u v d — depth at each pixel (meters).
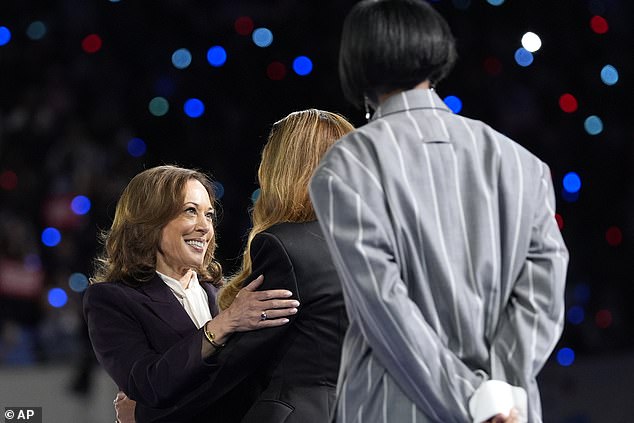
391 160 6.26
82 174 25.80
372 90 6.66
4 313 23.55
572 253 26.97
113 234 9.46
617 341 24.89
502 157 6.45
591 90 29.16
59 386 18.30
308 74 27.73
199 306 9.41
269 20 28.52
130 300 9.06
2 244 24.20
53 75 28.31
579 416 19.36
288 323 8.03
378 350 6.18
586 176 28.14
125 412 9.46
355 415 6.35
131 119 27.97
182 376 8.30
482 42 28.72
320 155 8.43
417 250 6.18
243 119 27.77
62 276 24.42
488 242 6.24
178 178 9.39
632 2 30.58
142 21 29.36
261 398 8.12
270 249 8.09
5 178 25.94
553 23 29.50
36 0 29.66
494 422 5.93
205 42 28.89
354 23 6.57
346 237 6.07
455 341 6.19
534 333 6.18
